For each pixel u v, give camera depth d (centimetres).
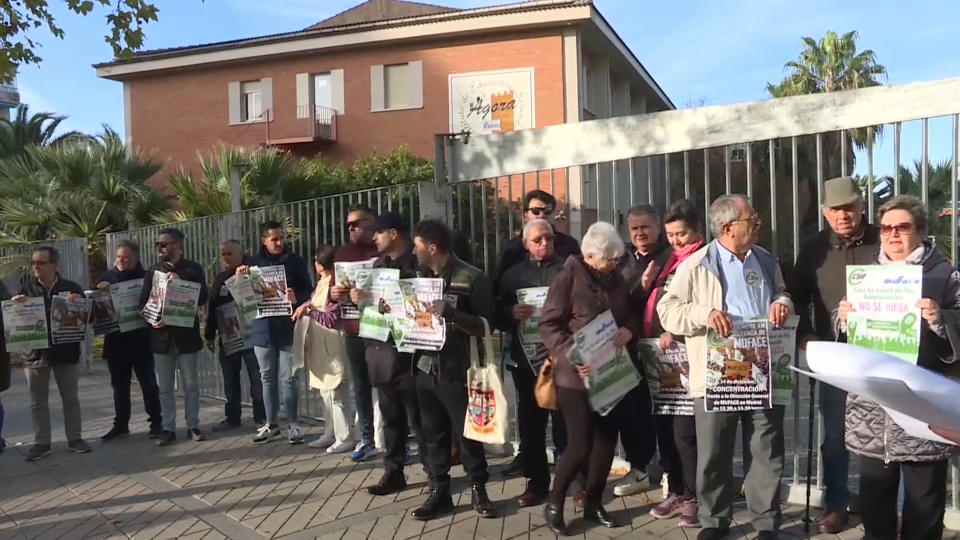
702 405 414
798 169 478
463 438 479
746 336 396
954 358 333
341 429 645
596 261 434
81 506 541
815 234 427
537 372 486
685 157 511
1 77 801
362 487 554
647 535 447
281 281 661
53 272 686
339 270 564
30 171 1619
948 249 480
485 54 2084
